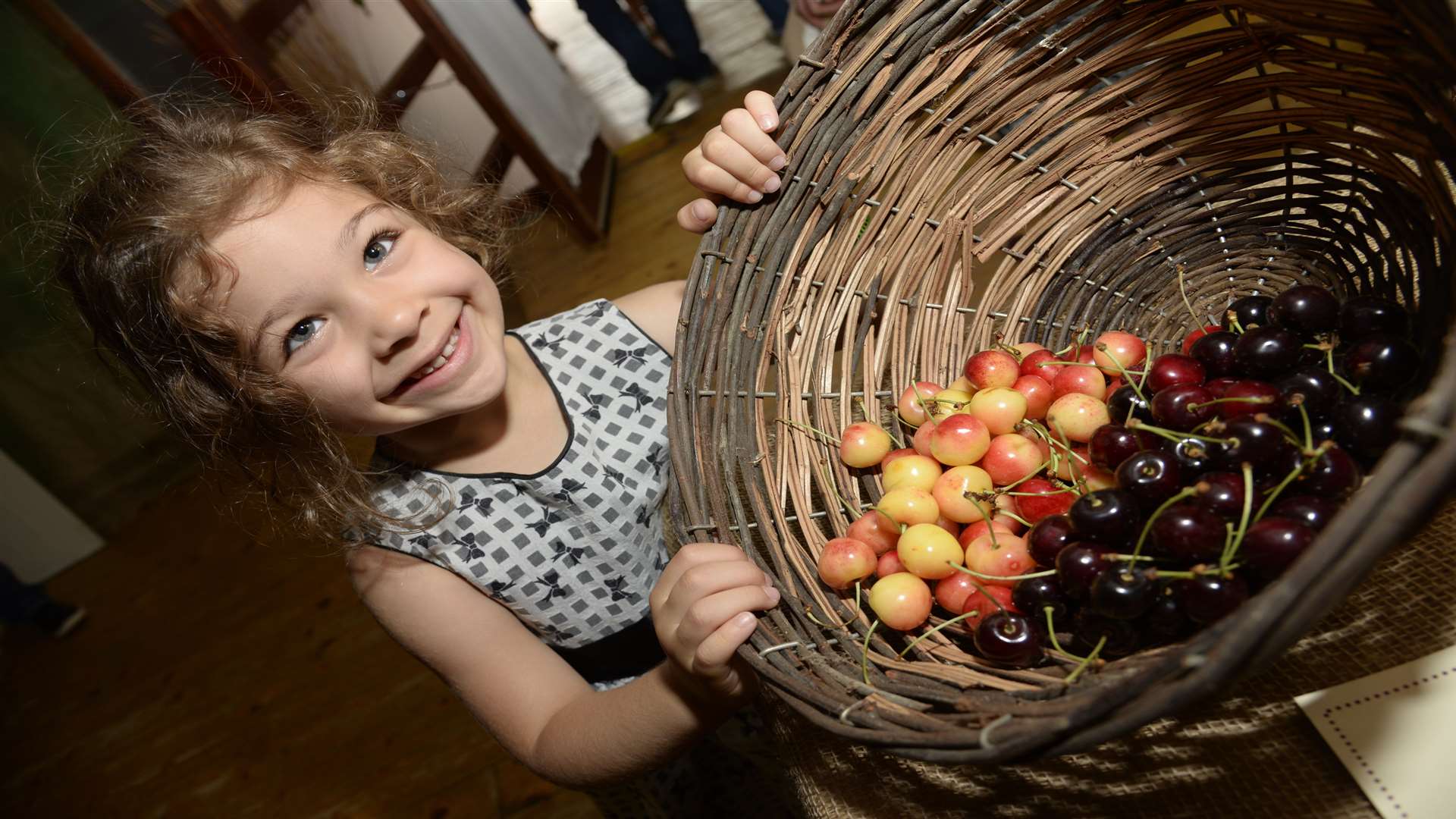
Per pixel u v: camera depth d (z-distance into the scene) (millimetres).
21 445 1224
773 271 360
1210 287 402
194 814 811
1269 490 261
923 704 255
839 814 298
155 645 1052
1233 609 236
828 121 348
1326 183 361
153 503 1321
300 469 363
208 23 760
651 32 1762
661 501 463
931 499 340
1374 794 230
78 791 896
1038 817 270
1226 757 257
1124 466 280
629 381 454
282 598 1026
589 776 366
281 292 308
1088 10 352
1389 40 277
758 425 359
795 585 323
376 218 330
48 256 388
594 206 1310
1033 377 374
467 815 702
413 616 402
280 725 861
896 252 385
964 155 380
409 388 343
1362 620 264
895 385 395
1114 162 387
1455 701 233
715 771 524
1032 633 273
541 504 417
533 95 1303
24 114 1107
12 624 1139
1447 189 277
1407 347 272
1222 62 354
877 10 334
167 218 304
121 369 400
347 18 1027
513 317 1118
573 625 433
